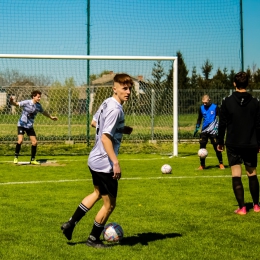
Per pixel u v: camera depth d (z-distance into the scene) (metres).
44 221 6.85
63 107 20.98
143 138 20.81
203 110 13.24
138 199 8.50
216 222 6.78
